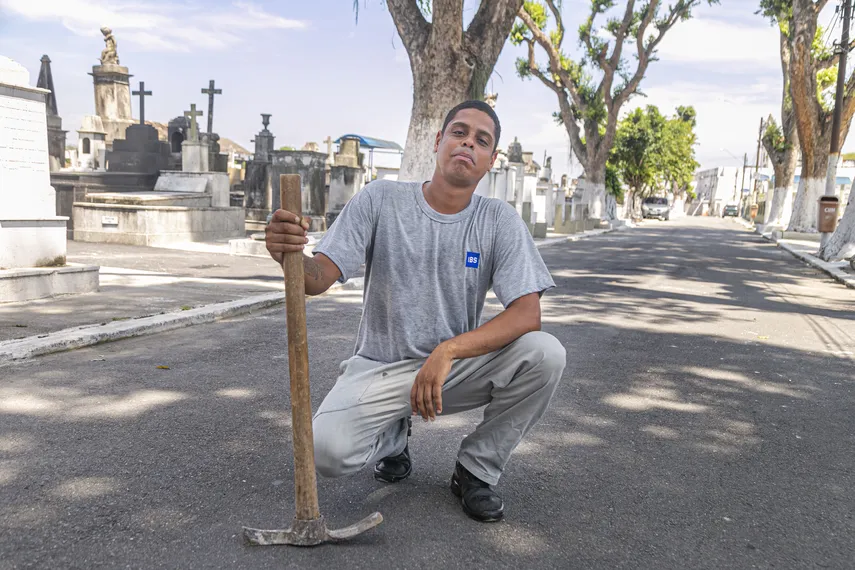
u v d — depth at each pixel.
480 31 9.07
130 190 15.44
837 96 18.53
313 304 7.19
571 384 4.30
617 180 37.84
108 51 24.19
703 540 2.29
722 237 27.05
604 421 3.58
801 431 3.55
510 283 2.26
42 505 2.33
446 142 2.22
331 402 2.22
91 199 13.29
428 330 2.29
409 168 9.18
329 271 2.17
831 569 2.13
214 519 2.27
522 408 2.29
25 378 3.92
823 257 14.53
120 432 3.09
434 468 2.80
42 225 6.52
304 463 2.06
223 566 1.96
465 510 2.37
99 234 13.02
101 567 1.94
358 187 16.38
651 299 8.51
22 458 2.75
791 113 29.14
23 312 5.66
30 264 6.45
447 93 8.98
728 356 5.34
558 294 8.64
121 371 4.14
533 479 2.75
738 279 11.38
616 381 4.43
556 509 2.47
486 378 2.29
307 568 1.96
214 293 7.20
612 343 5.66
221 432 3.14
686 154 51.62
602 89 30.19
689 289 9.73
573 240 22.09
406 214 2.28
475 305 2.39
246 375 4.16
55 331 4.93
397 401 2.25
